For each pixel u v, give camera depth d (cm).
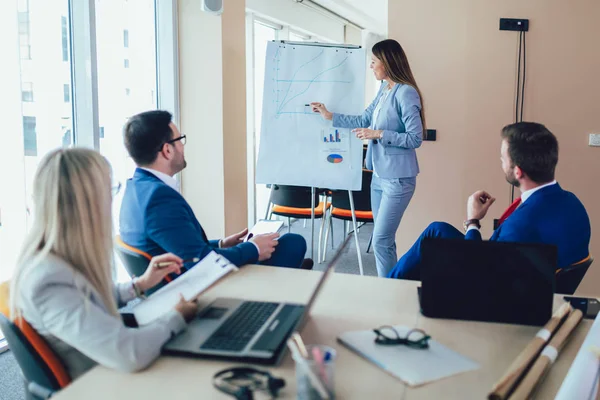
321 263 501
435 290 151
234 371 114
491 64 425
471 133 433
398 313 154
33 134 307
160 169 211
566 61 415
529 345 127
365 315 152
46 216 129
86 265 131
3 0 284
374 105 375
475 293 150
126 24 371
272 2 636
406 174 347
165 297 152
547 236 198
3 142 289
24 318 126
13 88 293
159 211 195
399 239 453
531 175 205
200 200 420
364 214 484
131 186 205
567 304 157
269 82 393
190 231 197
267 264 244
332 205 500
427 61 433
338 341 133
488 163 434
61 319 120
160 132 207
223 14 398
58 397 106
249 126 620
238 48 426
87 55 330
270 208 509
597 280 423
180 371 117
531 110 424
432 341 134
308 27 756
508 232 202
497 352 129
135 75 384
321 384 96
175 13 402
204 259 168
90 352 119
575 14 409
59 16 319
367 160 367
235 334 130
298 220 716
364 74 387
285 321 140
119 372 117
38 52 307
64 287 124
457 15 425
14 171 297
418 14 430
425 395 108
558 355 127
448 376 116
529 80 421
